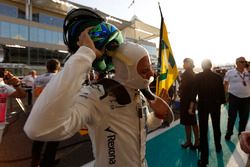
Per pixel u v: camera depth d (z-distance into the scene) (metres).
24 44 29.22
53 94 0.82
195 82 3.87
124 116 1.15
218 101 3.90
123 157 1.14
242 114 5.00
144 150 1.26
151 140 5.06
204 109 3.60
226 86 5.44
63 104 0.83
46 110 0.80
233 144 4.80
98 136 1.14
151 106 1.42
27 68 26.72
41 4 30.52
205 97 3.63
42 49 31.19
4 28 27.77
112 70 1.33
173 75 1.67
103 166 1.14
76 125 0.98
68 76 0.85
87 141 4.76
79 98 1.08
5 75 3.19
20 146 4.16
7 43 27.72
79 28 1.08
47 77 4.02
